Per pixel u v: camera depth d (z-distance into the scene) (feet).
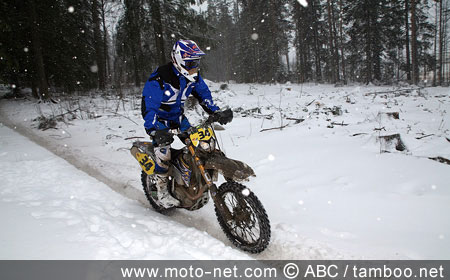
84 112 45.03
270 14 110.42
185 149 12.37
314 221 12.37
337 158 18.43
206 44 73.41
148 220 12.54
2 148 25.22
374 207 12.88
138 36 67.41
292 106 40.19
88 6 84.89
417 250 10.03
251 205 10.39
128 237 10.52
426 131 23.18
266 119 32.04
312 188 15.10
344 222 12.08
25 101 60.54
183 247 10.16
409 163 16.65
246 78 137.69
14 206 12.46
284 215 13.12
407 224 11.51
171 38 70.74
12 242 9.50
